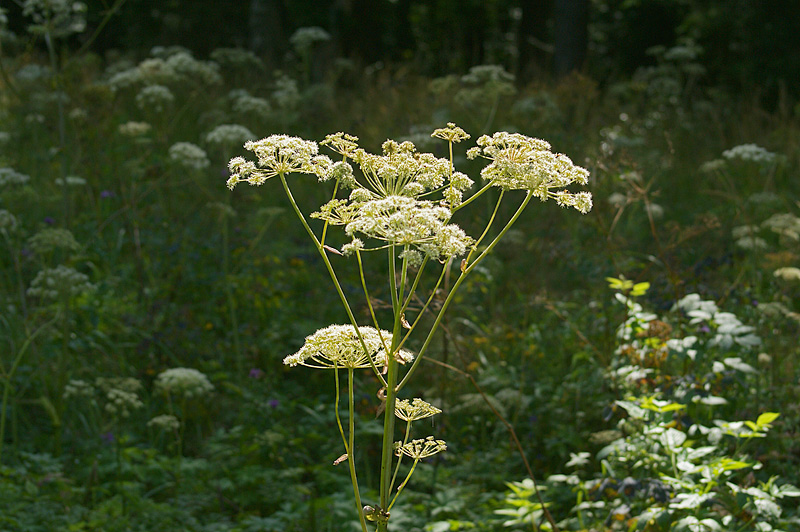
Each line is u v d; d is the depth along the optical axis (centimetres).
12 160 741
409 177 242
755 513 324
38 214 728
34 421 547
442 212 216
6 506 412
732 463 333
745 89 1620
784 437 414
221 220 716
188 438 541
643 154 890
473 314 659
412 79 1284
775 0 1678
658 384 400
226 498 458
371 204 212
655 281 528
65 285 483
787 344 496
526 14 2081
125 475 472
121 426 532
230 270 702
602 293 598
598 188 518
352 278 693
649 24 2248
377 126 1000
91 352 579
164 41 2241
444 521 413
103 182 761
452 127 238
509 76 796
